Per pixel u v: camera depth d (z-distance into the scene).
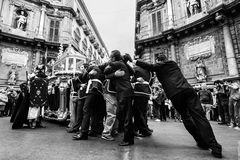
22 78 18.20
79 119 4.52
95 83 3.89
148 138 3.91
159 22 19.08
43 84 5.40
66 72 5.85
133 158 2.34
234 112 6.29
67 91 5.74
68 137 3.80
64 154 2.48
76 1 25.47
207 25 14.43
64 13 22.28
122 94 3.24
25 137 3.65
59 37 21.34
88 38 30.47
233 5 12.48
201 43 14.86
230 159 2.36
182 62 16.00
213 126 6.74
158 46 18.09
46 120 7.43
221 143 3.43
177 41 16.59
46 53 19.20
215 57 13.77
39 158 2.27
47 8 21.61
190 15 16.70
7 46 18.02
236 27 12.77
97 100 4.28
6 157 2.28
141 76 4.34
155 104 9.43
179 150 2.82
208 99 9.24
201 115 2.73
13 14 19.11
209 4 14.95
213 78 13.63
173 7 18.08
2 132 4.16
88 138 3.79
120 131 4.86
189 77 15.27
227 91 7.39
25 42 18.75
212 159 2.35
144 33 20.05
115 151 2.70
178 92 2.90
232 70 12.29
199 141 2.97
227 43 12.82
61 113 5.74
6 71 17.52
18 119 4.95
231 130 5.45
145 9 20.56
